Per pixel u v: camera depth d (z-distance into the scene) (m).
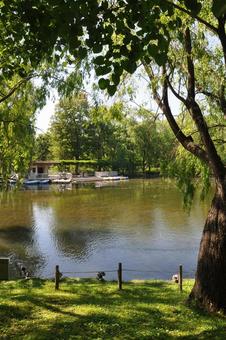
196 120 11.83
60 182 75.00
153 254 24.05
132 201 46.47
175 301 12.66
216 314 11.43
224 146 14.66
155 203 44.22
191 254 23.83
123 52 5.13
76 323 10.51
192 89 12.03
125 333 9.88
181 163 14.78
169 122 12.89
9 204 46.28
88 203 45.84
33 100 15.57
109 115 13.87
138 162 88.56
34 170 85.44
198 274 12.17
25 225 33.62
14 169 17.55
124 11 5.37
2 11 6.96
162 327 10.38
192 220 33.62
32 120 16.62
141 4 5.11
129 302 12.44
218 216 11.86
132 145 86.12
